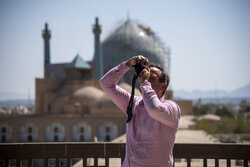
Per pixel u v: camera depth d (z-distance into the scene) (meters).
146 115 3.80
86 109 54.31
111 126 49.84
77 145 5.53
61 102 55.50
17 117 52.12
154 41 63.38
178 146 5.45
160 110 3.49
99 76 76.19
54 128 51.25
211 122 64.06
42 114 55.66
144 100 3.58
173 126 3.66
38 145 5.50
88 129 50.31
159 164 3.67
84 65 62.94
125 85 46.03
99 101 52.66
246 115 104.56
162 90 3.98
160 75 3.95
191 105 66.31
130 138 3.87
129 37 61.81
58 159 5.52
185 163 10.86
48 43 83.19
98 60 76.94
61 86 60.16
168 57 64.44
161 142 3.68
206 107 118.38
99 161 10.20
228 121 63.72
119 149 5.52
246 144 5.38
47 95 57.03
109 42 62.94
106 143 5.55
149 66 4.12
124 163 3.92
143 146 3.72
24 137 52.03
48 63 82.94
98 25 77.38
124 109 4.25
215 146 5.40
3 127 52.53
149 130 3.71
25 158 5.47
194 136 23.58
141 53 60.75
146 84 3.68
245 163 5.36
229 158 5.38
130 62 4.11
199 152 5.42
